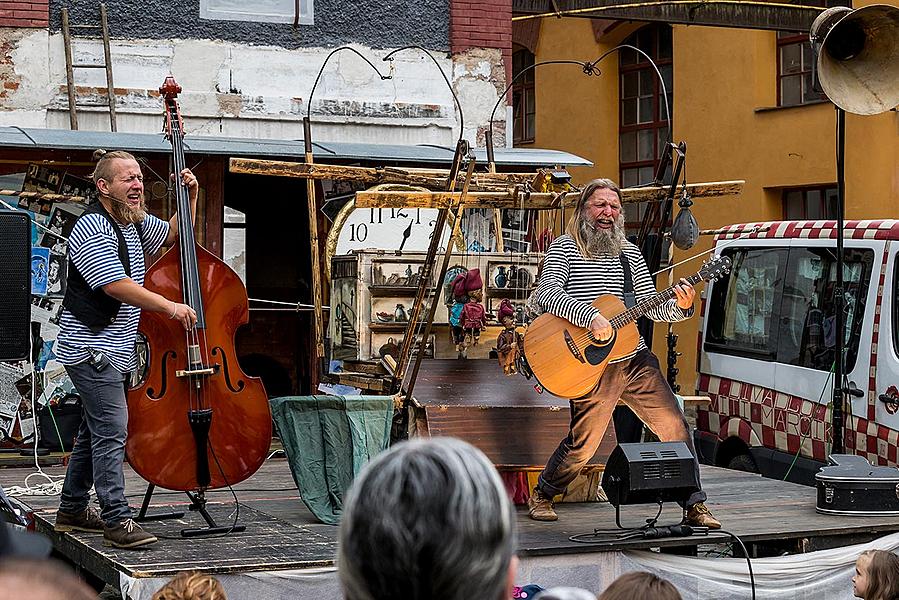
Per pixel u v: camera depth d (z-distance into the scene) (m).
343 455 7.36
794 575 7.34
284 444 7.38
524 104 23.84
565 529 7.21
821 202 18.55
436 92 12.66
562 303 6.98
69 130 10.30
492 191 8.20
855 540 7.57
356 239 10.87
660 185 8.57
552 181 8.47
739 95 19.36
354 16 12.33
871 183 17.52
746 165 19.31
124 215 6.33
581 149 22.25
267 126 12.01
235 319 6.73
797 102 18.80
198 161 10.54
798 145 18.47
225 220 13.73
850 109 8.69
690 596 7.09
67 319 6.27
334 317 8.87
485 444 7.77
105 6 11.38
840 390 8.87
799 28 12.53
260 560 6.16
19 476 9.18
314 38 12.17
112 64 11.47
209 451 6.63
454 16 12.69
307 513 7.62
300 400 7.35
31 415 9.92
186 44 11.72
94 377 6.26
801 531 7.31
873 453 9.39
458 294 8.34
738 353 10.92
